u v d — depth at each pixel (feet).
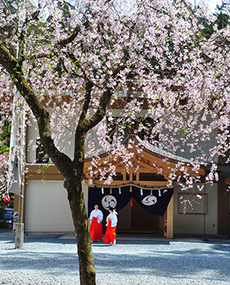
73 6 29.22
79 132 22.76
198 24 31.30
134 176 60.44
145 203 56.34
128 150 52.60
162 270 31.53
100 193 56.59
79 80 36.76
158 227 79.30
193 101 37.76
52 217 65.57
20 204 45.88
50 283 25.25
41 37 34.06
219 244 54.44
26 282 25.41
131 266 33.06
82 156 22.52
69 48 31.09
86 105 24.20
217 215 65.16
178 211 65.51
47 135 22.41
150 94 35.94
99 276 28.04
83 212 21.98
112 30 31.12
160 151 54.54
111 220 51.31
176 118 44.09
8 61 23.34
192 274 30.07
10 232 72.69
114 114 61.31
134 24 31.60
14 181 44.78
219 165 54.95
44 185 66.03
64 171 22.03
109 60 30.86
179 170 54.03
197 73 33.14
